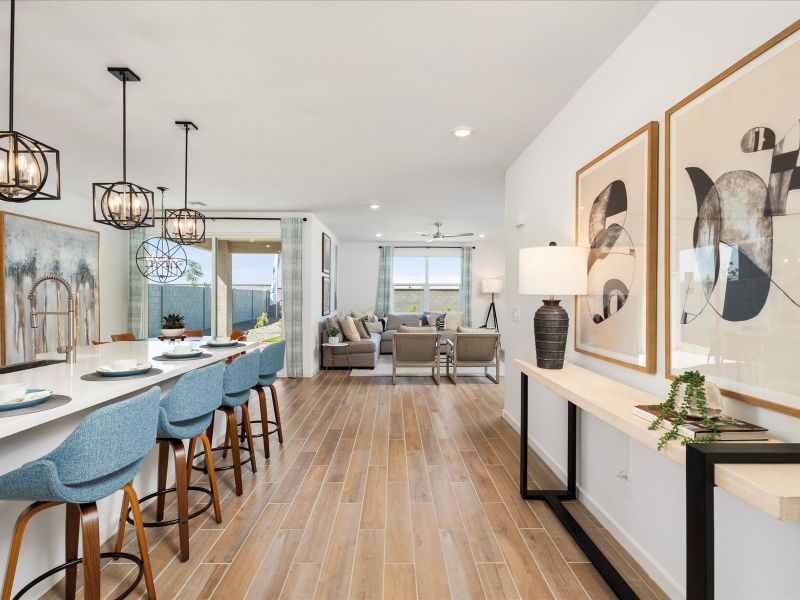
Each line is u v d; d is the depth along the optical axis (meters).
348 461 3.28
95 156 3.96
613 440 2.24
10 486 1.33
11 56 1.73
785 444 1.10
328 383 6.26
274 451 3.50
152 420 1.69
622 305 2.08
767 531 1.28
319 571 1.95
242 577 1.90
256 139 3.50
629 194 2.03
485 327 10.30
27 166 1.88
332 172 4.47
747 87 1.32
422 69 2.41
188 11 1.90
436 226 8.01
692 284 1.58
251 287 6.83
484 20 1.97
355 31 2.06
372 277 10.41
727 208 1.41
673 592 1.73
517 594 1.80
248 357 2.89
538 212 3.39
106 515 2.16
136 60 2.31
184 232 3.78
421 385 6.17
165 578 1.89
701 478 1.03
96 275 5.82
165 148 3.74
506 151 3.78
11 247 4.50
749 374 1.32
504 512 2.49
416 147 3.69
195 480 2.93
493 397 5.43
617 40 2.13
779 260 1.21
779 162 1.21
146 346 3.53
